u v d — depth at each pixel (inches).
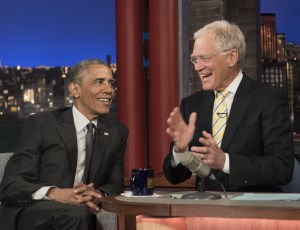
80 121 104.9
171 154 96.1
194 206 70.1
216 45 92.7
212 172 86.1
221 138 95.3
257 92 95.9
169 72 163.2
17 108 191.0
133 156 165.8
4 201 99.3
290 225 72.6
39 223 93.8
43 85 191.9
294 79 224.5
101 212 101.4
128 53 165.3
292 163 91.9
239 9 208.2
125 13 165.0
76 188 95.6
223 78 94.7
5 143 187.5
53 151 102.9
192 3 195.2
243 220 74.3
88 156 103.7
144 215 75.7
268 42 224.8
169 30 162.9
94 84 102.8
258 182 88.7
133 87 165.5
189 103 101.4
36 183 102.0
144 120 167.3
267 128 92.9
